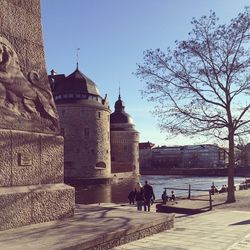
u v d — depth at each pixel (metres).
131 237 7.59
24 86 8.17
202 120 22.81
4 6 8.02
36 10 8.80
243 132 23.41
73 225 7.61
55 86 85.25
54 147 8.47
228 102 22.31
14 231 6.98
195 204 19.34
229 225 10.65
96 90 86.12
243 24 22.12
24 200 7.39
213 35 24.80
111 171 97.06
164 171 138.75
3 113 7.57
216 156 143.38
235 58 22.33
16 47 8.20
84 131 81.19
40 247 5.73
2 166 7.30
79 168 79.94
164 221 8.97
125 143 101.62
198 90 22.67
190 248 7.14
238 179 97.31
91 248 6.39
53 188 8.16
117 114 104.31
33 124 8.15
